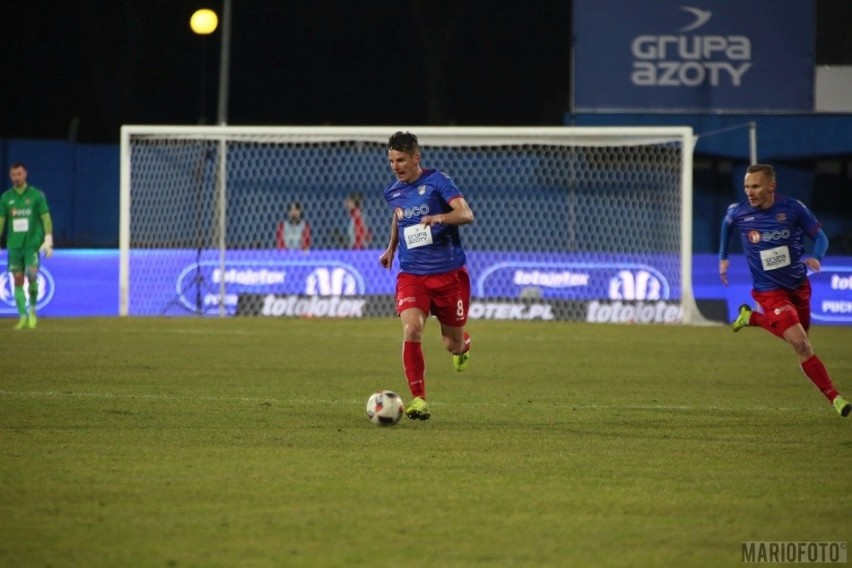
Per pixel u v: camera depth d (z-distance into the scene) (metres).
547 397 34.84
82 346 48.16
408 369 29.06
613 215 74.00
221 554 16.75
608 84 76.38
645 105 76.44
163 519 18.69
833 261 67.12
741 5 76.00
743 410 32.38
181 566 16.14
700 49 76.31
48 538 17.48
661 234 72.00
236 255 67.50
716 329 61.94
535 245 75.88
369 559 16.58
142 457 23.94
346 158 81.56
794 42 76.12
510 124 106.50
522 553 16.97
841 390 37.25
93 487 20.98
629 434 27.83
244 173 81.25
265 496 20.39
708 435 27.83
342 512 19.28
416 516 19.06
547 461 24.06
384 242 79.44
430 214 28.86
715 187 80.94
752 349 51.06
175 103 106.44
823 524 18.84
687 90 76.50
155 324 60.59
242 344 50.03
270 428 27.92
